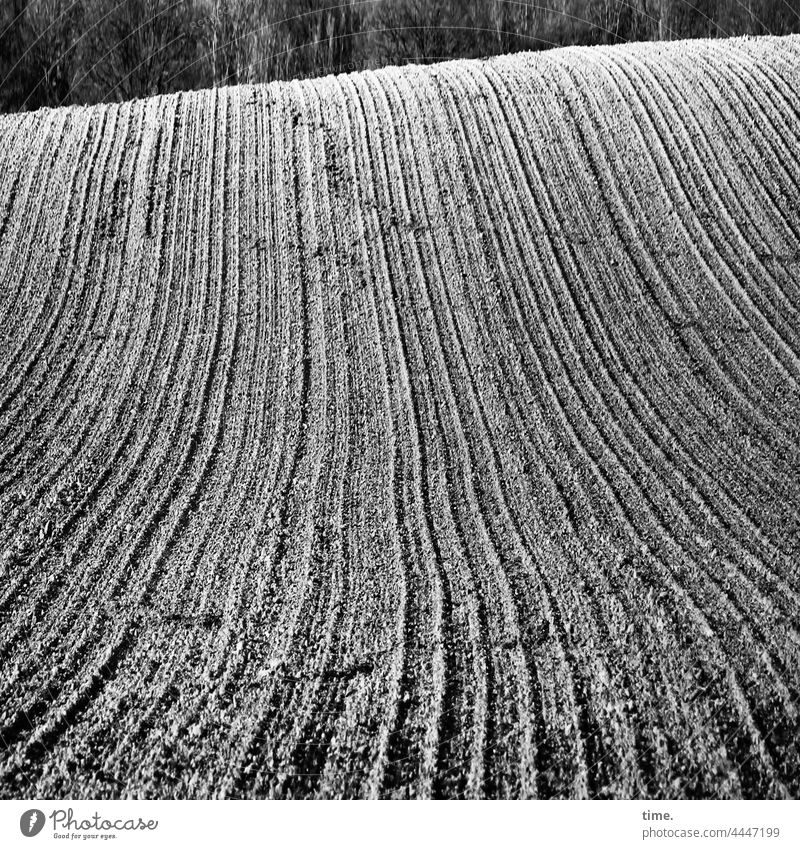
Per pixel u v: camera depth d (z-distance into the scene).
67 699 4.66
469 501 6.17
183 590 5.41
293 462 6.61
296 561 5.65
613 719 4.45
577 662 4.79
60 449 6.79
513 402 7.18
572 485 6.29
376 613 5.19
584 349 7.71
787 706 4.48
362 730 4.44
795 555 5.55
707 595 5.24
